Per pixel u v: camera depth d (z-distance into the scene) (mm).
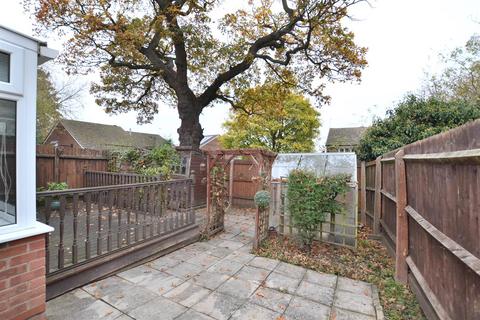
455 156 1567
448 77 9625
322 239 4238
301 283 2936
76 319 2119
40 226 2002
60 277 2426
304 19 6891
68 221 4676
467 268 1528
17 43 1806
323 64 8133
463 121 5727
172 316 2227
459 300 1633
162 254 3688
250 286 2830
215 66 8805
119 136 22312
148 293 2594
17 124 1827
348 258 3680
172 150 7395
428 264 2227
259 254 3812
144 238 3482
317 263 3486
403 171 2949
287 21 7691
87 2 6688
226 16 7773
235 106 9797
